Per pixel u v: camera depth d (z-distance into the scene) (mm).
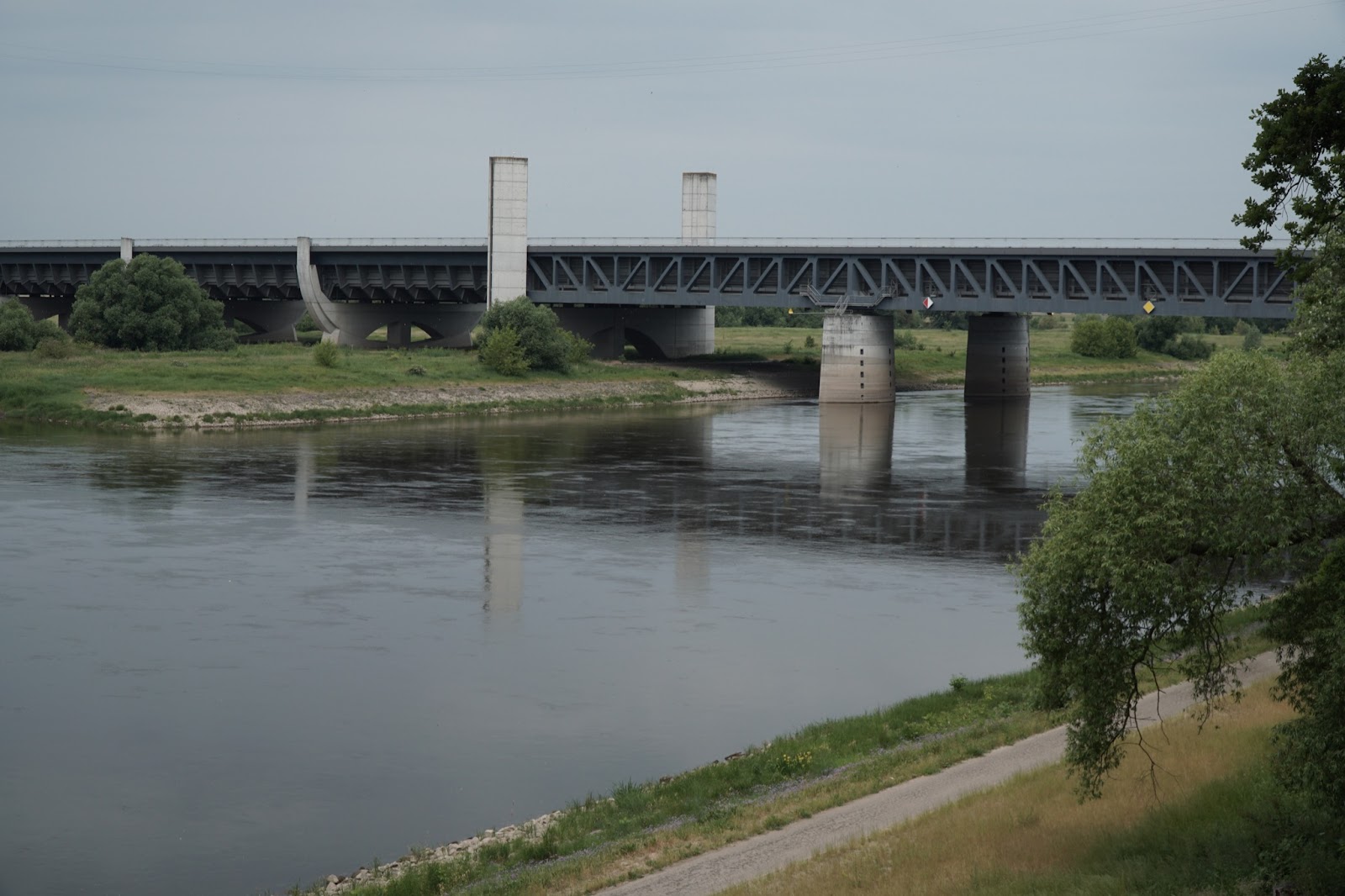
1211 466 23781
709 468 92062
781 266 144125
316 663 45688
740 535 68375
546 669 45156
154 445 99625
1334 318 27250
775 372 166000
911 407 139125
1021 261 130125
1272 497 23781
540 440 106875
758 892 25266
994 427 119125
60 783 35312
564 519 72000
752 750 36812
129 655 46375
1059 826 27641
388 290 171875
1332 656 23453
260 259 174875
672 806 32281
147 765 36562
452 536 66938
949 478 88188
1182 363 199000
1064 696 26125
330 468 89500
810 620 51594
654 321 171000
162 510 72625
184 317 151500
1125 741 32562
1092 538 24562
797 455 99312
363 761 36906
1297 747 24172
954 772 32625
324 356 137375
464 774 36000
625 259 153875
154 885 29641
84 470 86312
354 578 57750
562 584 57156
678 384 151000
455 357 153250
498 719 40281
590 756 37281
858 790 31703
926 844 27250
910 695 42406
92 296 150250
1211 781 28672
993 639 49094
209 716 40375
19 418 113625
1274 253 113312
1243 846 25297
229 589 55562
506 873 28641
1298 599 24938
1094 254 122625
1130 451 24656
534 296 159375
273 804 34000
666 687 43375
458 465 92250
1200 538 24156
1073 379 177375
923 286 138375
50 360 135125
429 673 44625
